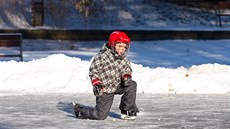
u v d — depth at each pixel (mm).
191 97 14938
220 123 10664
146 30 40594
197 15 49750
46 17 44406
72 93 15891
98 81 10422
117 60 10578
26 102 13891
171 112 12188
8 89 16734
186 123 10664
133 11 49062
